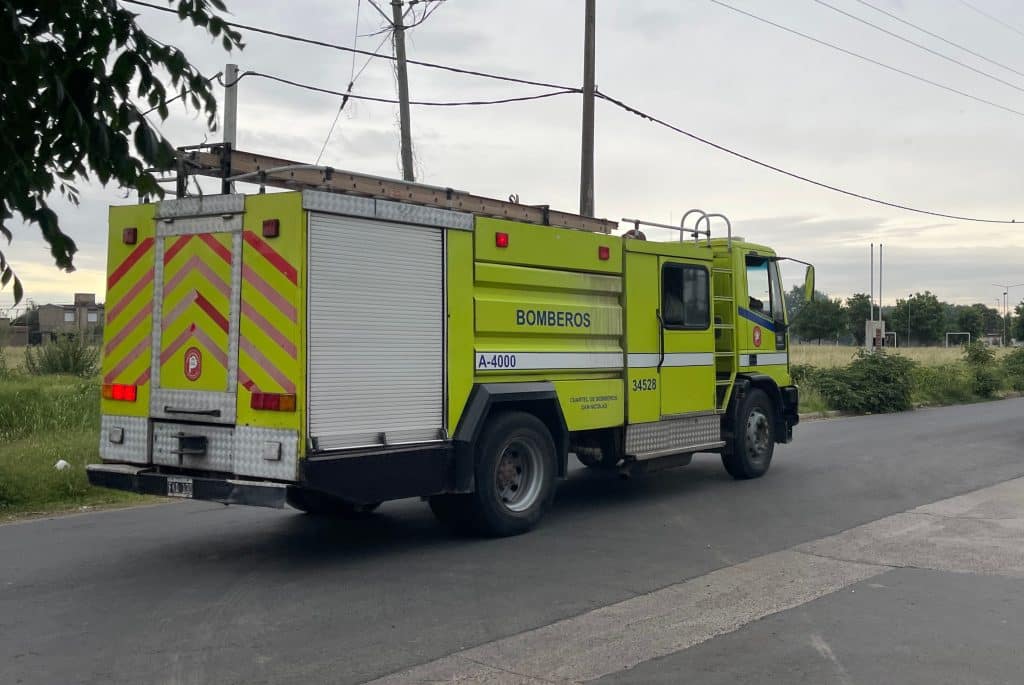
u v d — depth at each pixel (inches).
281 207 281.7
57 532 354.0
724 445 454.6
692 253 436.8
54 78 126.3
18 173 127.2
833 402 968.9
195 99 146.9
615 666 206.2
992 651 214.8
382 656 212.2
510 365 343.3
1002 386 1344.7
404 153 748.6
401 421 305.0
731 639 224.5
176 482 297.7
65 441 505.0
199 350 299.4
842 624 236.1
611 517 379.2
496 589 269.3
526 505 348.5
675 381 423.5
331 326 285.4
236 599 259.1
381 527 361.1
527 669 204.4
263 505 278.5
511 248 344.2
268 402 281.9
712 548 322.7
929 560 304.5
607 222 419.2
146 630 231.1
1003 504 406.6
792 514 384.8
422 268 312.8
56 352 757.9
